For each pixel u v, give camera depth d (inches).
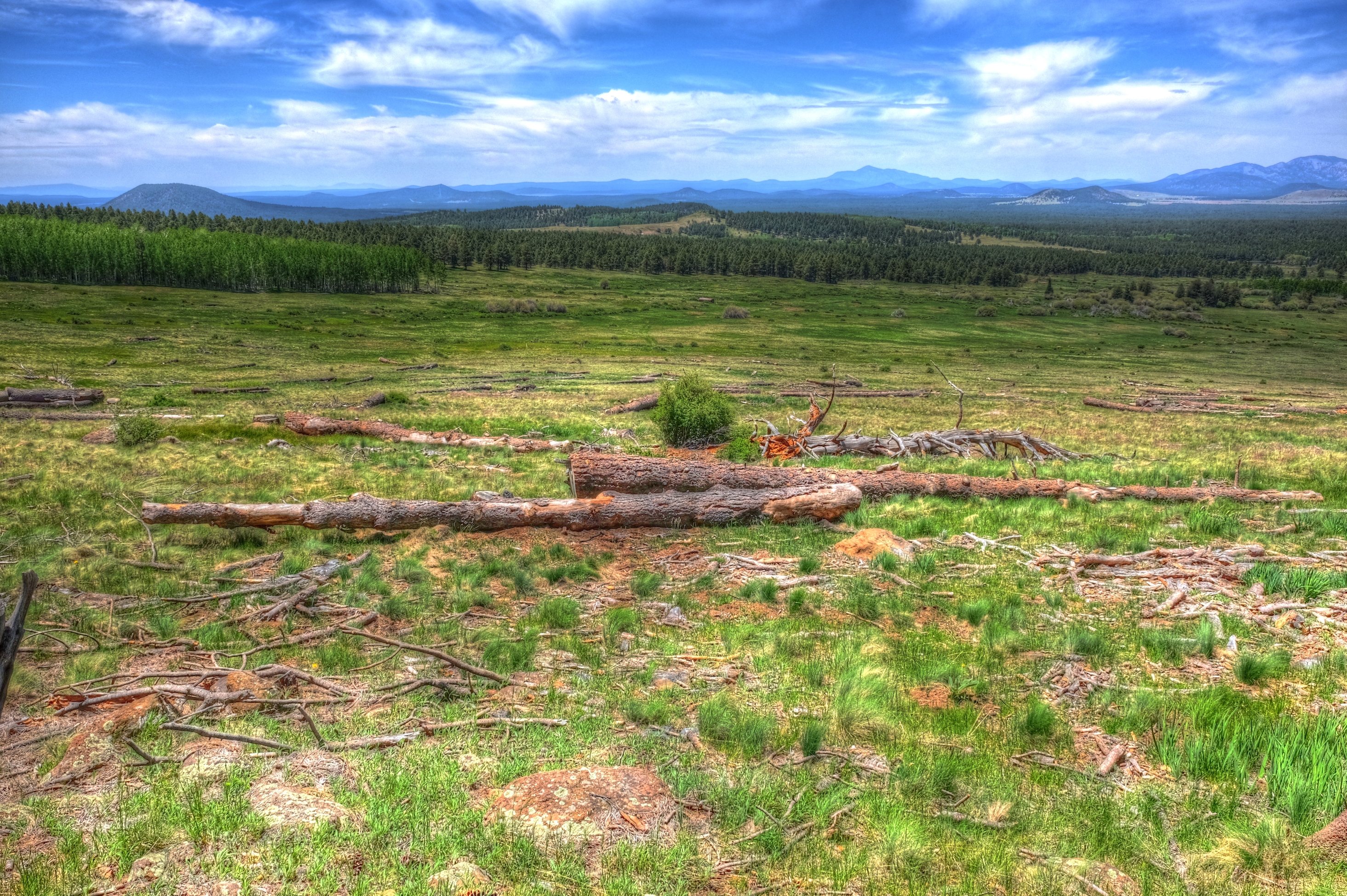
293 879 152.4
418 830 170.2
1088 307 6776.6
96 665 270.1
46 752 205.0
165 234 5679.1
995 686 276.4
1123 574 415.2
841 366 3095.5
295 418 1051.9
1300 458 940.0
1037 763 224.2
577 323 4940.9
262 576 394.0
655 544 481.7
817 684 275.7
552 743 224.2
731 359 3272.6
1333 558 442.0
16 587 354.0
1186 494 644.7
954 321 5959.6
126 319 3649.1
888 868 169.9
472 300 5979.3
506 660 290.4
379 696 258.1
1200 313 6471.5
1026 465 844.6
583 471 534.9
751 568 427.8
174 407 1344.7
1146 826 191.9
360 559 420.8
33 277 5000.0
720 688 272.4
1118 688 273.7
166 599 347.9
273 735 224.5
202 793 182.4
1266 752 222.8
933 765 216.7
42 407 1284.4
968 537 489.4
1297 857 175.5
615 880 155.7
